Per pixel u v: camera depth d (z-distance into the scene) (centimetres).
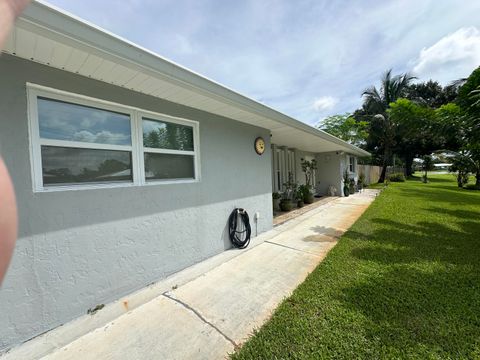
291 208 727
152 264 270
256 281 269
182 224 307
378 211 628
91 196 218
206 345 173
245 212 404
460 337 168
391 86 1697
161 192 281
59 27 143
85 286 214
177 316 208
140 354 166
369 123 1803
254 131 452
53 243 195
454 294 222
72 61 186
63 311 200
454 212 601
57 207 197
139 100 259
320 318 193
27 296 181
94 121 227
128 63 185
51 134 198
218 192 366
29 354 168
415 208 658
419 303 209
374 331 176
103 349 171
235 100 296
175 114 298
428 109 642
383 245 364
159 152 287
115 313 214
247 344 170
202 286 261
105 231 229
